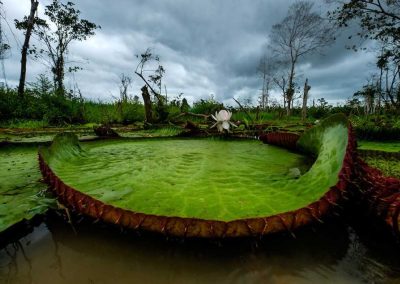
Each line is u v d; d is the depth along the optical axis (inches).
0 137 149.6
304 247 31.5
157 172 52.2
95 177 48.6
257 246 31.5
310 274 27.2
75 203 33.4
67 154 64.0
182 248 31.2
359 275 27.0
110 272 27.5
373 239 33.0
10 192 45.6
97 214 31.6
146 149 83.8
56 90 452.8
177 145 94.4
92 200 31.9
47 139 132.5
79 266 28.3
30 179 54.4
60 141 64.0
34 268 28.0
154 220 29.1
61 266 28.3
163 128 179.2
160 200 37.4
